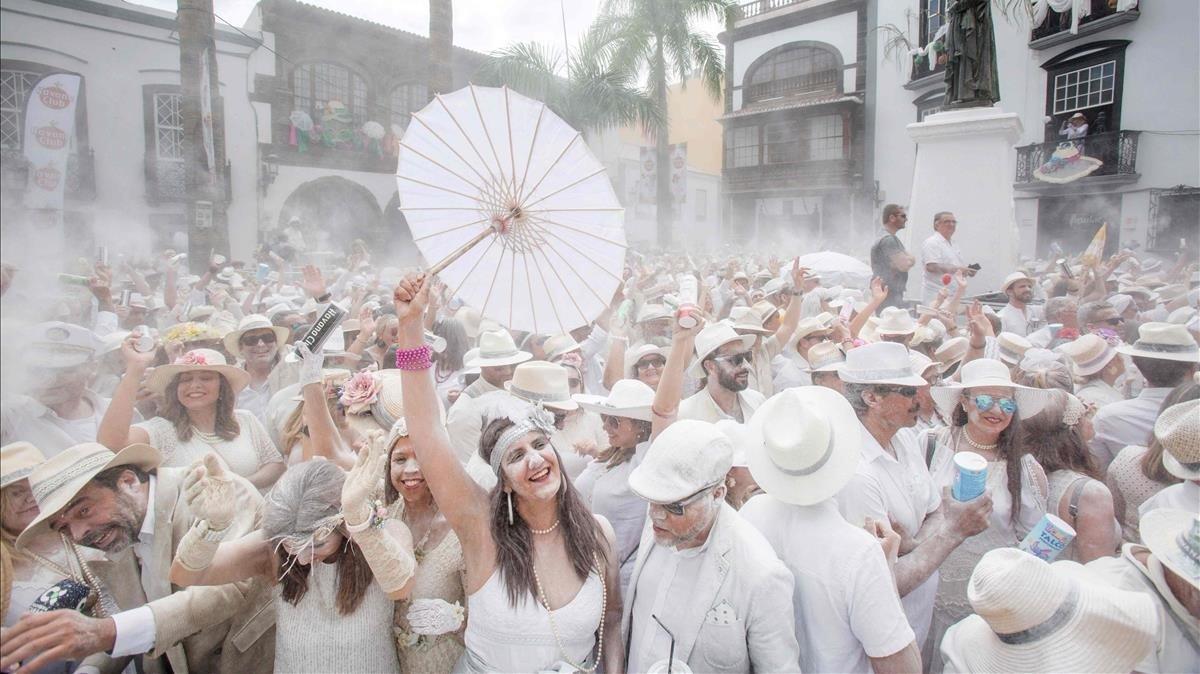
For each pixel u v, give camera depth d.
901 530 2.41
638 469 1.91
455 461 1.94
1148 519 1.87
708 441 1.85
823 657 1.88
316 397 2.44
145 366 2.62
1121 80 14.49
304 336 2.46
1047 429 2.58
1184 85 13.59
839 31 18.89
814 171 19.50
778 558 1.94
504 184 2.08
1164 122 13.90
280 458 3.17
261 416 4.03
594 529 2.02
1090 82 15.12
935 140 7.30
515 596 1.87
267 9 10.10
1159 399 3.14
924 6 17.06
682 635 1.85
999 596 1.65
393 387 2.92
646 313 5.19
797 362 4.75
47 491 1.95
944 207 7.27
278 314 4.67
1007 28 16.36
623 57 11.00
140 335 2.63
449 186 2.10
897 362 2.51
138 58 6.37
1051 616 1.63
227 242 7.14
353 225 11.59
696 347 3.37
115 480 2.10
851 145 18.89
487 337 4.07
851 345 3.88
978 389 2.58
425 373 1.92
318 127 10.77
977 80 7.25
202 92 6.61
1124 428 3.19
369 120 11.30
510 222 2.09
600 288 2.16
